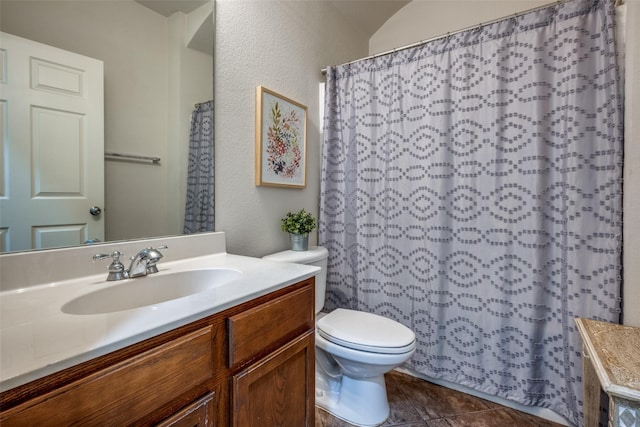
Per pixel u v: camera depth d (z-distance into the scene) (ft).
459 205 5.17
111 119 3.30
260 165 5.02
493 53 4.84
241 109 4.75
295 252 5.41
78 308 2.44
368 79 6.05
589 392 3.50
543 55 4.51
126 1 3.42
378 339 4.20
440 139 5.24
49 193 2.86
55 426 1.47
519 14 4.67
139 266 3.08
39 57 2.77
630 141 3.57
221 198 4.48
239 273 3.33
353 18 7.61
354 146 6.28
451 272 5.26
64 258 2.87
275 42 5.38
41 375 1.42
